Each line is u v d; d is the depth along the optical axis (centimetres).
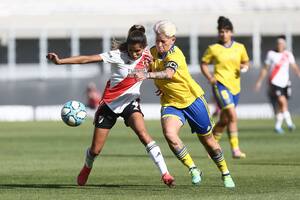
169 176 3297
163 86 3344
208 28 15088
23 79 12650
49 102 12381
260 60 14825
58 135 7831
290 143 6388
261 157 5072
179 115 3350
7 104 12412
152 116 11944
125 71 3303
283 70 7744
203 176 3919
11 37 14412
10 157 5256
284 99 7850
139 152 5641
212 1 15912
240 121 10694
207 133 3391
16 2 15825
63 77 12569
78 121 3378
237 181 3653
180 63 3266
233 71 5081
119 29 15025
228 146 6238
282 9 15600
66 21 15375
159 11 15750
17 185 3584
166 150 5844
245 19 15375
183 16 15550
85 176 3506
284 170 4178
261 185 3484
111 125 3391
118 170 4291
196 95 3341
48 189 3403
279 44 7662
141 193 3222
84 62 3244
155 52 3312
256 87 7731
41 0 15912
